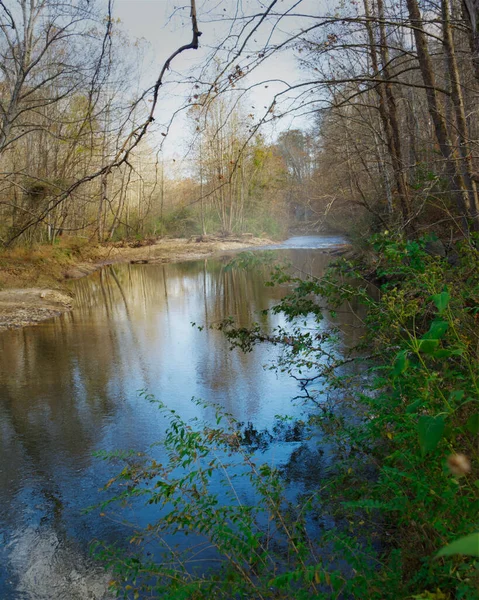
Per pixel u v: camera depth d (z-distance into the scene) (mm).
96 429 7137
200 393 8195
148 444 6527
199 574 3703
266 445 6012
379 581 2561
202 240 39812
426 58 8086
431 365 3377
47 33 13719
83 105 14641
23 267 21625
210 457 5531
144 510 4910
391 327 4238
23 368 10234
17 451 6598
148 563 3352
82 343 12047
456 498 2516
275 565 3438
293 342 6551
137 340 12039
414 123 13828
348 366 7711
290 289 17703
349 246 25000
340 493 3938
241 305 15516
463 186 6973
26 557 4488
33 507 5273
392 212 10852
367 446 4305
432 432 1731
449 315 3139
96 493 5438
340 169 12836
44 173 18359
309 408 6965
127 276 25734
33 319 15047
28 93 13664
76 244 25219
